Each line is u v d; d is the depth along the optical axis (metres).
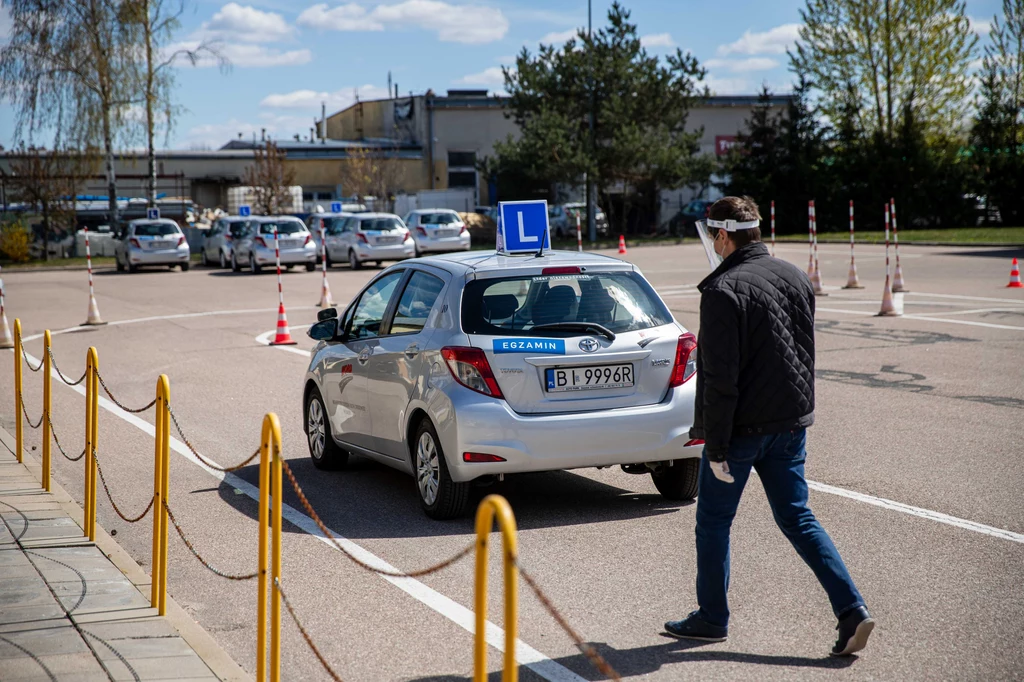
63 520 6.75
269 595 5.40
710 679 4.19
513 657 2.70
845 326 15.67
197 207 53.94
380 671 4.39
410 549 6.11
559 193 53.25
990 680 4.11
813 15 48.31
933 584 5.24
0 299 16.56
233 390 12.15
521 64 49.03
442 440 6.41
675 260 33.66
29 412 11.14
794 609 4.96
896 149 47.81
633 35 48.22
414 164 63.03
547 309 6.54
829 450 8.27
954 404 9.93
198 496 7.51
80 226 47.31
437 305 6.74
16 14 42.53
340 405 7.88
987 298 18.97
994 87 47.38
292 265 35.72
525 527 6.50
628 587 5.36
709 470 4.49
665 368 6.59
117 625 4.84
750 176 48.94
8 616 4.95
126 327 18.78
